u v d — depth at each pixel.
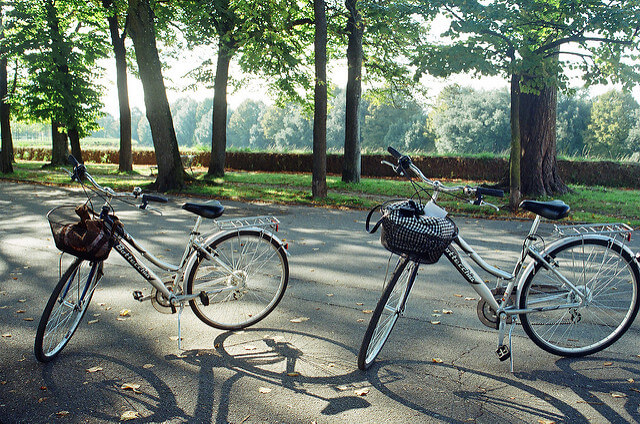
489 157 24.45
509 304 3.50
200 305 3.98
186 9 16.39
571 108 64.06
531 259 3.51
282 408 2.88
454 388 3.14
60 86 22.28
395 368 3.41
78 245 3.20
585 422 2.79
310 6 17.31
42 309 4.45
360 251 7.12
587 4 9.89
